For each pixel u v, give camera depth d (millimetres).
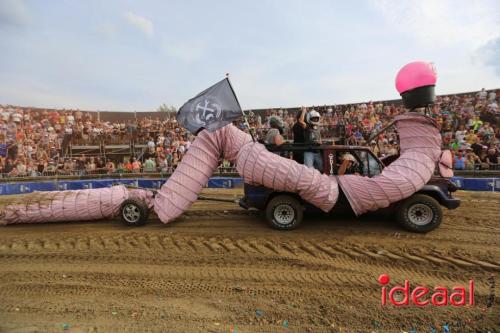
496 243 5059
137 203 6320
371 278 3980
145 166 15094
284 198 5941
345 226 6090
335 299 3496
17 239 5730
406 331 2916
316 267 4332
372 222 6293
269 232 5844
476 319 3070
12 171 14766
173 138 19125
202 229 6121
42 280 4090
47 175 14922
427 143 5648
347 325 3018
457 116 16141
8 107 18812
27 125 19078
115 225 6516
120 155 19047
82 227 6430
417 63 5715
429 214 5578
